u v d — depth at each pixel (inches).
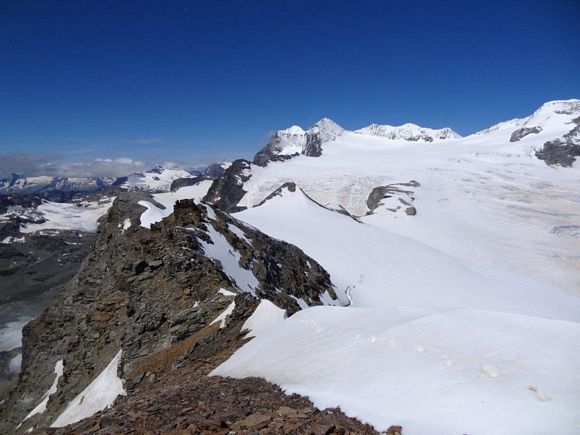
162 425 411.2
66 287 2198.6
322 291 2092.8
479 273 3255.4
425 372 421.1
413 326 515.2
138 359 1133.7
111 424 443.8
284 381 529.3
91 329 1542.8
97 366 1412.4
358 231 3639.3
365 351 506.6
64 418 1263.5
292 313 1006.4
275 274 1786.4
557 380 353.1
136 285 1400.1
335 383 465.4
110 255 1940.2
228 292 1175.6
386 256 3166.8
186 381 769.6
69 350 1636.3
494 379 379.6
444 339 469.1
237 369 671.1
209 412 435.8
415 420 356.8
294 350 609.6
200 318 1139.9
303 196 4190.5
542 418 315.0
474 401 357.1
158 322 1206.3
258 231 2212.1
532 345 416.2
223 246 1621.6
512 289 2962.6
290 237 3255.4
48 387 1749.5
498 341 436.8
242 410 434.3
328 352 545.0
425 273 2970.0
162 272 1366.9
